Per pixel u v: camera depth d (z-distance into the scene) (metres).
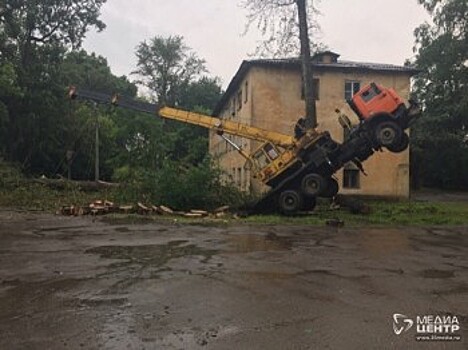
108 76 57.34
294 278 7.60
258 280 7.43
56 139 39.03
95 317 5.47
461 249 10.93
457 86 41.25
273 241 11.84
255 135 19.39
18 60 35.41
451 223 17.16
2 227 14.20
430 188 48.41
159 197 20.11
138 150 27.73
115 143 41.53
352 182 27.59
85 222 15.87
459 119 43.19
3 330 5.02
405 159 27.84
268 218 17.66
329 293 6.67
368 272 8.14
